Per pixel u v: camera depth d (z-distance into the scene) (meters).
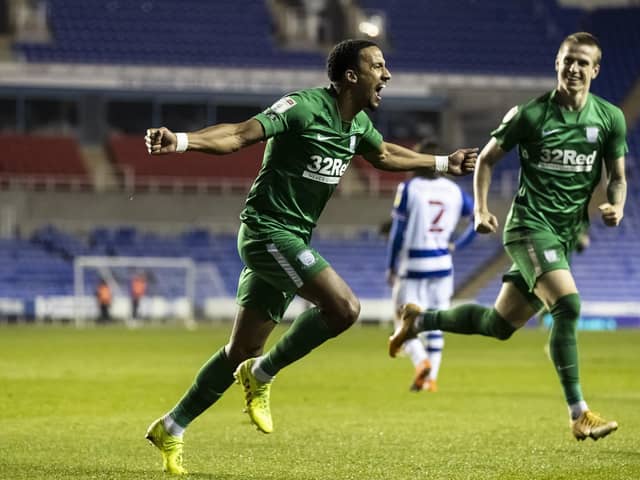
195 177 143.50
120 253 135.50
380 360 67.69
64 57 149.38
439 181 44.25
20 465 24.48
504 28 162.00
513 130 28.12
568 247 28.81
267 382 23.48
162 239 138.25
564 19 164.75
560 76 27.88
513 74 154.12
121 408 38.47
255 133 21.27
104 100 147.25
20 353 71.06
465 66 157.00
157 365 60.81
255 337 23.25
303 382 50.66
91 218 133.75
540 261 27.73
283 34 157.75
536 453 26.75
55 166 140.00
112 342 86.19
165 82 145.62
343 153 22.92
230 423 33.66
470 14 162.88
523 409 38.31
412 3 162.12
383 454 26.61
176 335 99.69
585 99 28.03
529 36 161.75
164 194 134.75
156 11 156.88
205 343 85.31
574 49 27.64
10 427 32.44
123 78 145.12
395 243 44.31
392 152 24.45
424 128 153.00
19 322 128.75
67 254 134.38
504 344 90.12
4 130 145.62
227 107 149.12
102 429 31.94
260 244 22.62
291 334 22.88
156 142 19.78
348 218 137.50
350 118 22.91
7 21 150.75
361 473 23.41
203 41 154.88
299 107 22.06
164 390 45.56
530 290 28.28
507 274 29.64
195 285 135.12
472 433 31.12
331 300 22.22
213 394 23.23
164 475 22.97
